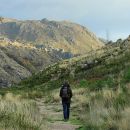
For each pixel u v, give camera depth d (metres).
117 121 13.30
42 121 14.88
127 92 18.98
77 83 50.03
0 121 12.17
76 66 69.12
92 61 63.41
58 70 75.25
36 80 79.94
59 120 18.42
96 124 14.01
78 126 16.02
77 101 26.34
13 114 13.33
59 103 29.75
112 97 18.83
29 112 15.02
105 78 35.09
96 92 24.70
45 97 37.62
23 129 11.92
